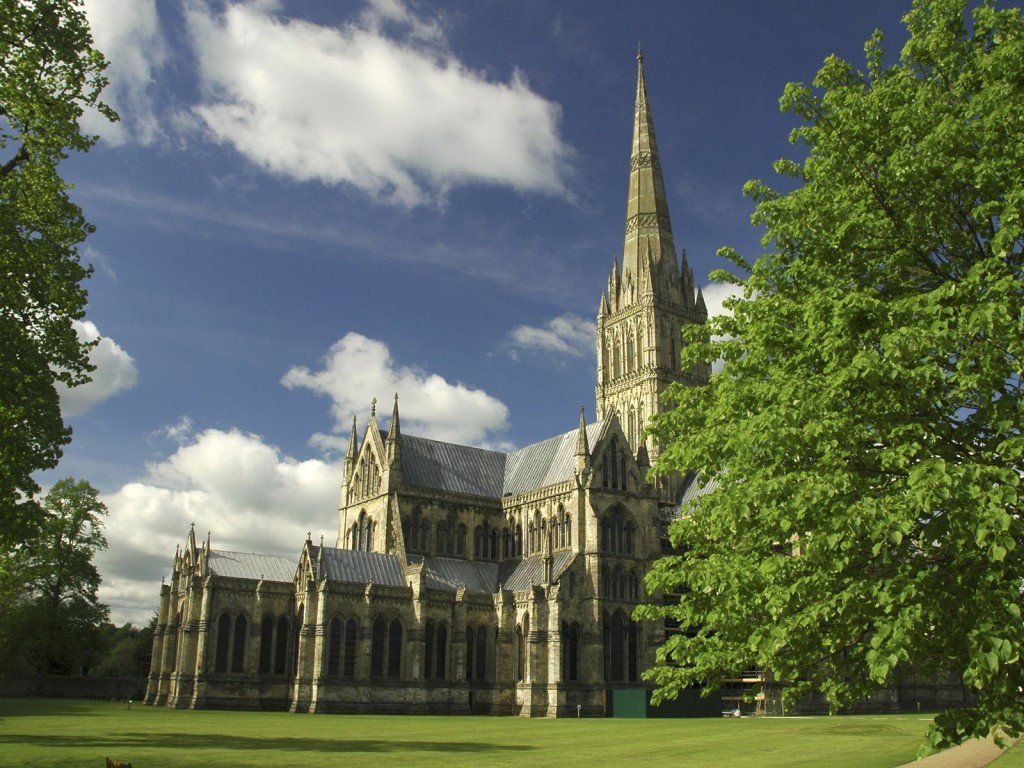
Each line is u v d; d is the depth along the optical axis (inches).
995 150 935.0
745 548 1056.8
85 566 5073.8
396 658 4215.1
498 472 5457.7
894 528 775.7
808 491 828.6
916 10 1125.7
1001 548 722.8
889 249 1048.8
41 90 1707.7
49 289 1851.6
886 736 2603.3
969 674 733.9
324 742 2126.0
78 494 5064.0
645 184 6692.9
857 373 879.1
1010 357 875.4
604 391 6437.0
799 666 969.5
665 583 1144.8
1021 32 1016.9
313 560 4205.2
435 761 1694.1
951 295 882.1
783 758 1854.1
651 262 6368.1
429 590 4355.3
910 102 1055.0
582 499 4628.4
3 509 1790.1
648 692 4116.6
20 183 1765.5
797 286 1187.9
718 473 1136.2
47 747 1829.5
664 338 6245.1
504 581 4849.9
